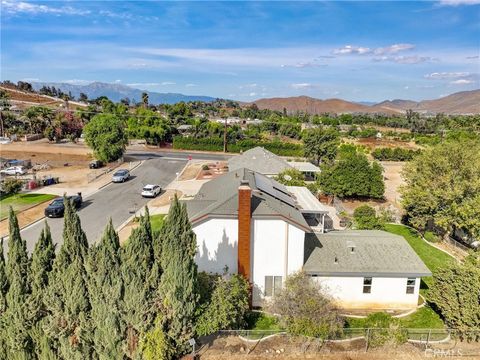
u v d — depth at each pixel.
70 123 82.19
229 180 28.53
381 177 45.28
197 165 63.28
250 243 20.72
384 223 34.72
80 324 15.24
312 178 53.78
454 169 31.11
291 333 17.27
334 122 131.00
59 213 35.12
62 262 15.55
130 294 14.79
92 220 34.75
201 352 16.58
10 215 15.64
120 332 15.00
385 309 21.94
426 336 18.31
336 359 16.77
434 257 29.22
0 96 117.31
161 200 41.91
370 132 109.25
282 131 99.06
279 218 20.36
